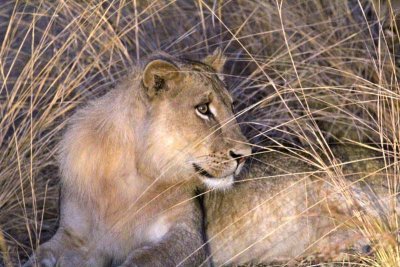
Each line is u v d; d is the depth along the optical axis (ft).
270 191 35.96
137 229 32.73
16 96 40.01
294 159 37.06
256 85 42.60
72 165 32.91
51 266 31.86
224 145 31.60
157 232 32.65
